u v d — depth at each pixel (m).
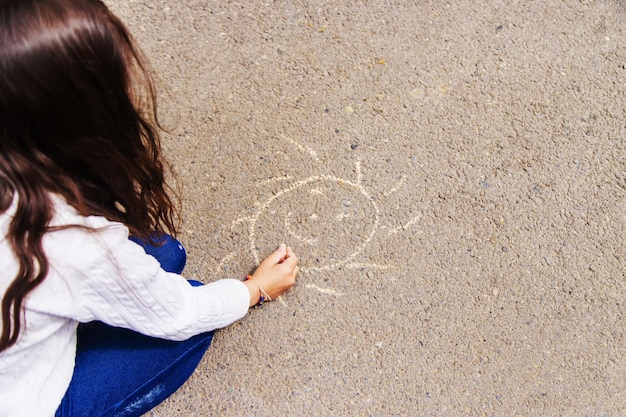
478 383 1.94
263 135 2.26
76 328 1.61
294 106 2.31
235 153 2.23
